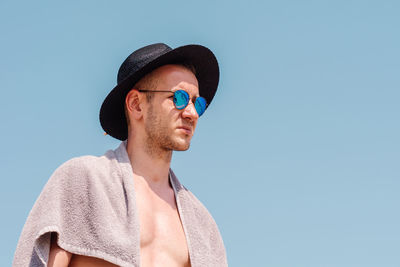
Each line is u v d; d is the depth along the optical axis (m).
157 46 5.10
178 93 4.82
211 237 5.18
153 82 4.88
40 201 4.36
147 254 4.35
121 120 5.26
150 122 4.83
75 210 4.29
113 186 4.46
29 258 4.09
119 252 4.11
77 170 4.47
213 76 5.44
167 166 4.94
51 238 4.18
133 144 4.90
